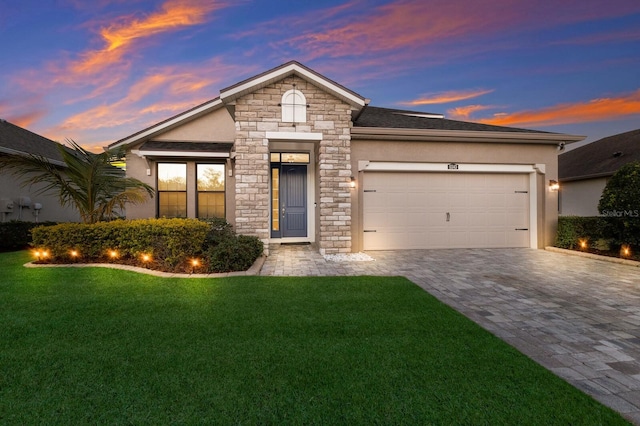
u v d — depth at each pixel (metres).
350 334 3.16
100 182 7.16
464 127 9.43
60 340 2.97
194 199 9.65
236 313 3.70
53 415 1.93
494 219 9.28
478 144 8.96
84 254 6.39
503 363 2.61
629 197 7.40
